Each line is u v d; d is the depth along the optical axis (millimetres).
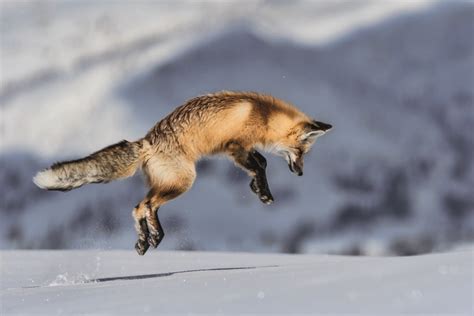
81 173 16547
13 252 24453
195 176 17219
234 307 8289
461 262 8984
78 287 12688
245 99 17609
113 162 16812
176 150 17000
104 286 12312
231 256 22750
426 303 7395
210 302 8789
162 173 16969
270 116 17859
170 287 10672
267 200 17750
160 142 17109
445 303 7312
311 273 9922
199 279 11375
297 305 7973
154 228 16797
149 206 16875
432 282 8109
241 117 17422
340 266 10398
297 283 9188
